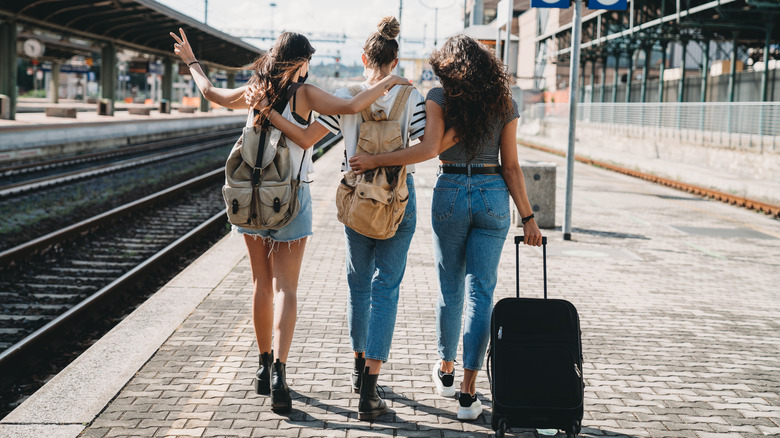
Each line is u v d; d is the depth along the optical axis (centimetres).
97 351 438
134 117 3969
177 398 370
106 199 1400
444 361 381
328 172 1739
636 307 614
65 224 1095
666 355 480
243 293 598
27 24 2777
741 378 436
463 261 365
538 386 310
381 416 357
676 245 962
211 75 7344
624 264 812
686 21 2583
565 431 318
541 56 5856
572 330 324
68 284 746
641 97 3409
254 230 365
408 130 353
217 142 3572
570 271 760
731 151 2020
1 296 673
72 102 7500
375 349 349
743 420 367
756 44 3438
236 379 400
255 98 352
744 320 583
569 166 955
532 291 658
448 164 356
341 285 645
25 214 1155
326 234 926
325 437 329
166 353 441
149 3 2903
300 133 349
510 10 1633
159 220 1181
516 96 5319
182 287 609
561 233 1018
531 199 1057
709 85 2814
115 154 2483
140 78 11519
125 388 381
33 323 602
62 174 1689
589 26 4284
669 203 1496
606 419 364
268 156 345
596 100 4234
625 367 451
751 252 935
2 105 2666
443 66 335
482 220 348
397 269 362
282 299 367
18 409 347
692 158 2292
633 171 2297
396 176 340
